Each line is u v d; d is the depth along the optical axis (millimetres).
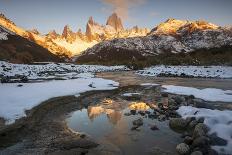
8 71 41719
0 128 14477
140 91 32281
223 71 57750
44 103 20891
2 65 46562
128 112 21078
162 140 14266
